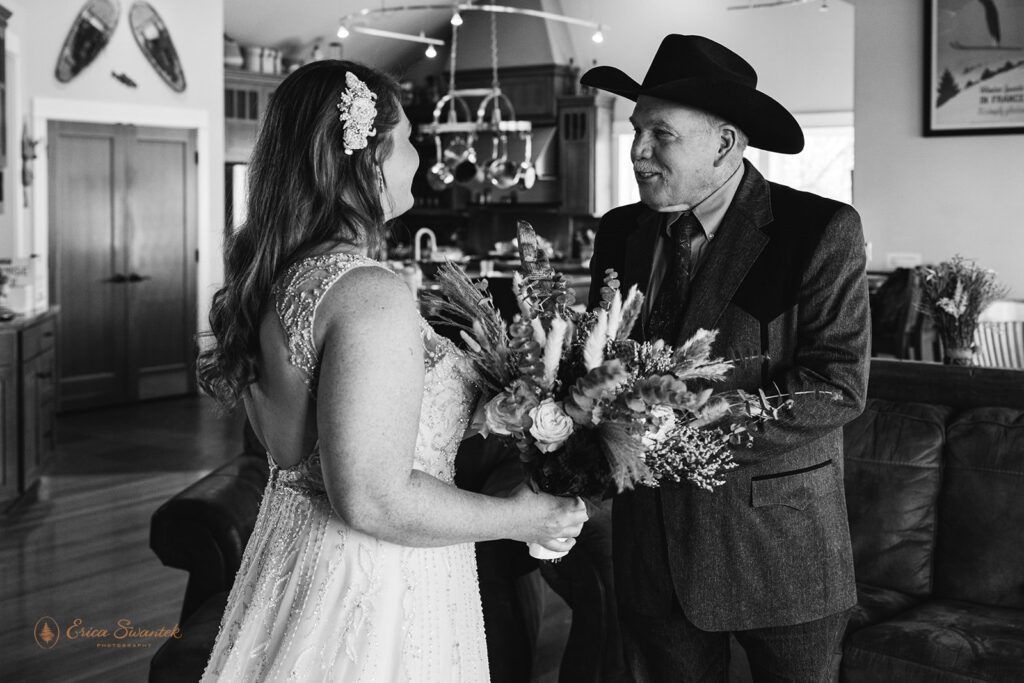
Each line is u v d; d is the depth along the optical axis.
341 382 1.35
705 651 2.00
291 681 1.50
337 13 11.04
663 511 1.94
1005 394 3.04
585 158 11.87
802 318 1.87
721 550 1.89
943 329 4.38
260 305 1.49
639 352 1.54
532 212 12.48
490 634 2.88
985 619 2.63
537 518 1.53
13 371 5.39
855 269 1.85
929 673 2.40
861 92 7.76
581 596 2.69
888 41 7.62
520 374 1.53
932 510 2.93
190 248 8.79
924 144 7.56
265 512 1.65
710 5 11.13
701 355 1.51
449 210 12.66
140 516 5.27
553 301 1.63
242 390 1.53
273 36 11.06
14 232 7.42
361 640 1.51
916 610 2.74
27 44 7.59
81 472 6.18
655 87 1.82
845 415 1.80
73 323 8.09
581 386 1.43
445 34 12.53
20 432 5.47
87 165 8.09
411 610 1.55
